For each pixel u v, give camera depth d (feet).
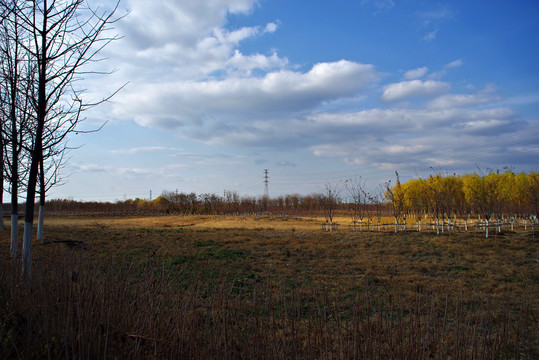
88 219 124.77
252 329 12.32
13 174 19.27
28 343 10.00
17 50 19.21
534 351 15.15
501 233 63.41
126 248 38.63
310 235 64.03
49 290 11.97
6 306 11.83
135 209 168.86
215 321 11.28
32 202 15.96
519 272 34.91
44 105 16.15
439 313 20.45
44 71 16.12
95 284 12.32
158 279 13.42
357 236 61.36
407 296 23.38
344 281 29.14
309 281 28.84
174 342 10.15
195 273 23.04
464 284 29.58
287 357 10.82
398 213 72.95
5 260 15.35
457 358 11.46
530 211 77.46
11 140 16.20
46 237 45.88
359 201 79.51
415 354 11.32
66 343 8.98
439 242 52.80
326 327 11.96
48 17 16.30
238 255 40.50
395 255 44.09
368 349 11.03
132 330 10.62
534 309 21.91
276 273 32.12
